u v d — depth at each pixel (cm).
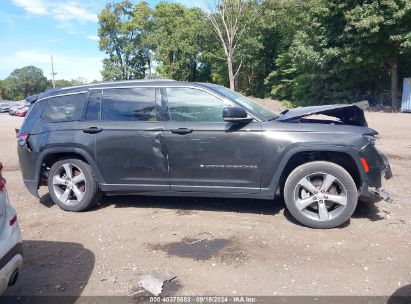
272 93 3853
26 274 378
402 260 380
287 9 3716
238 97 534
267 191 483
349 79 2848
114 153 524
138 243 444
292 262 385
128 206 573
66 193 558
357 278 351
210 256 405
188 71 5147
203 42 4475
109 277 368
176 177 507
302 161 492
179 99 514
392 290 331
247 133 478
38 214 555
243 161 481
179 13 5116
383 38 2339
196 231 471
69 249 434
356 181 483
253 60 4225
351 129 467
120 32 5588
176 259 401
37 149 554
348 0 2364
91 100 550
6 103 6078
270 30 4012
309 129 468
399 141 1132
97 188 551
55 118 561
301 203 469
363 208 529
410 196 580
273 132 472
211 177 496
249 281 353
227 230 470
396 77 2484
